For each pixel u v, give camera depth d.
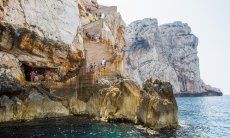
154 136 32.09
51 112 40.91
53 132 31.94
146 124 37.34
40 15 42.59
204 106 96.25
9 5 38.56
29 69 44.03
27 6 40.94
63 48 45.31
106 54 52.53
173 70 149.88
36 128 33.59
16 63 39.62
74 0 50.34
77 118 41.59
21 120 37.38
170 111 38.09
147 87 40.88
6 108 36.47
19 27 39.38
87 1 66.69
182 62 159.50
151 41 148.50
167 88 39.25
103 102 42.19
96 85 44.28
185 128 40.25
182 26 165.75
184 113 69.06
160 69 145.25
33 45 41.78
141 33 149.62
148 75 144.50
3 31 38.06
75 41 47.62
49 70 45.16
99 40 53.28
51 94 41.56
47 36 43.09
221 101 132.38
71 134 31.45
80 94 44.31
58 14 45.72
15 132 30.94
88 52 49.94
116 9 65.50
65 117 41.59
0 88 36.47
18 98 38.28
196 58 163.62
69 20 47.59
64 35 45.72
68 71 47.28
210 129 42.06
